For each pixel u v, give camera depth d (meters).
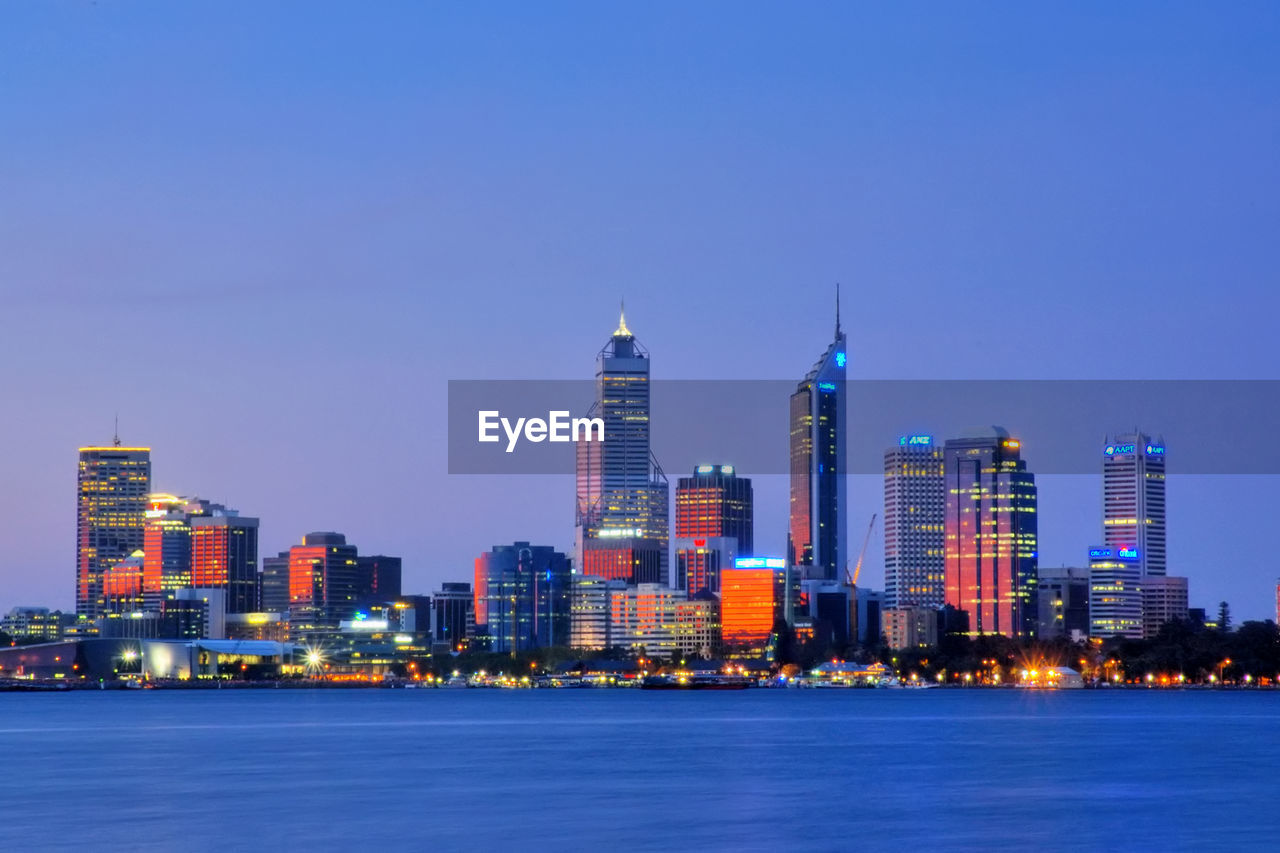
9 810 186.75
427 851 151.00
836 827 168.00
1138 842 156.62
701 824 171.25
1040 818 176.00
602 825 170.25
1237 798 197.25
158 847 154.00
